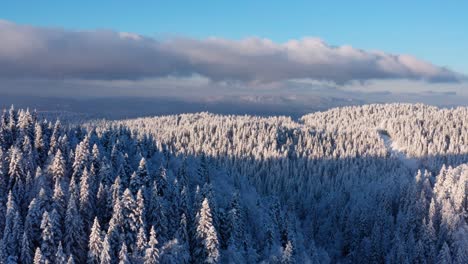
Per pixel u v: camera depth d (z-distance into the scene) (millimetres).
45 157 73812
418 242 92750
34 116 83000
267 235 73188
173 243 58125
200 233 60844
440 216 103062
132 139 94625
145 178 67625
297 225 106000
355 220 115625
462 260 88312
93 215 60188
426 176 128625
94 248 53625
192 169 87438
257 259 66938
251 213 80938
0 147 72125
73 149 77312
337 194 148875
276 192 158125
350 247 109812
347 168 185000
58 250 50969
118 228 56750
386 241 101375
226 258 61938
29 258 51531
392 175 156125
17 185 63438
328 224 123750
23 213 60156
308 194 156125
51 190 62594
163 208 61125
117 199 57500
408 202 118938
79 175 66562
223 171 102312
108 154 78188
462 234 94312
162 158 84625
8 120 82688
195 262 60844
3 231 57094
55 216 54188
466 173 109250
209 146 199000
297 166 190500
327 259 96000
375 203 126000
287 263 66625
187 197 67938
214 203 67125
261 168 180000
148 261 53312
